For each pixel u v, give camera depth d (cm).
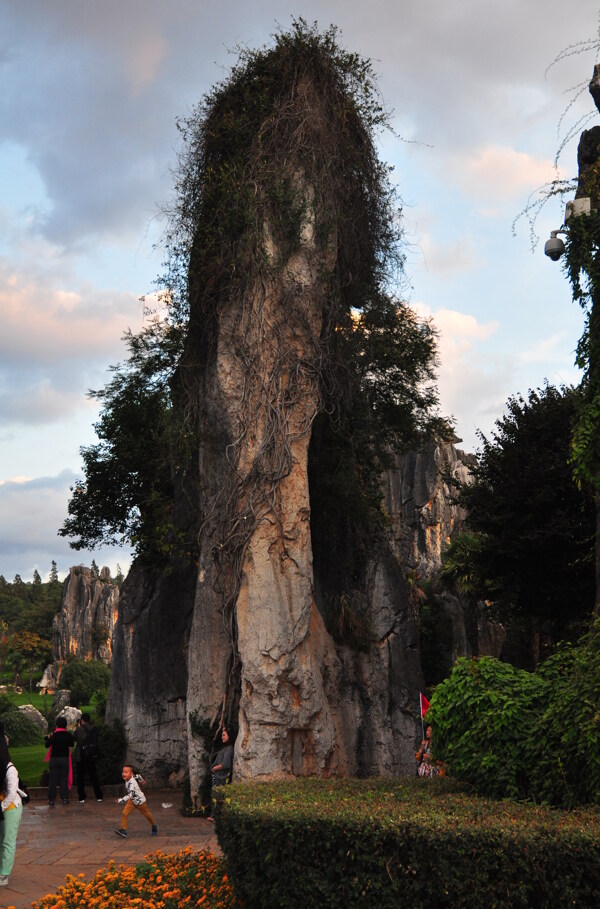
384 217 2259
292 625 1922
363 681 2314
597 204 1634
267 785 1034
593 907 661
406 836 712
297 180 2061
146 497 2800
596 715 861
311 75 2127
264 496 1962
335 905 732
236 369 2041
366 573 2459
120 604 2636
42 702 10225
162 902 932
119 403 2827
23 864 1284
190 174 2114
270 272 2014
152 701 2508
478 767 944
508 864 675
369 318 2352
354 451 2398
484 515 3095
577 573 2948
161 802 2184
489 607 4059
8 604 19400
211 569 2084
